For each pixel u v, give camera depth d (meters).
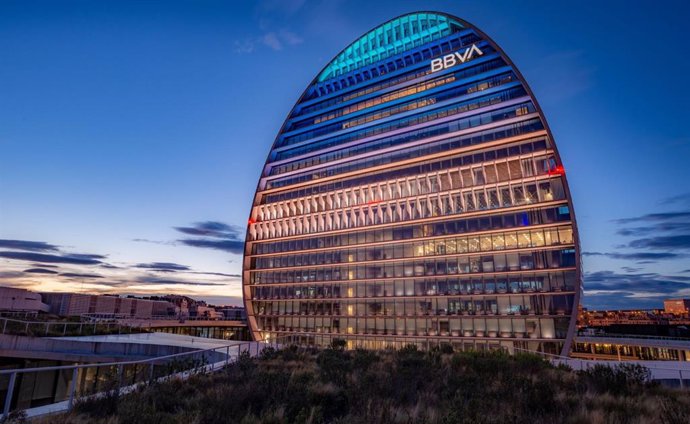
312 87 92.75
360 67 84.94
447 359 18.36
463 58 69.69
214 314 143.38
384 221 68.50
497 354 19.42
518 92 61.81
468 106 65.69
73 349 28.03
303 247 75.81
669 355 53.06
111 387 10.17
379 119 74.88
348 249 70.19
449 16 76.94
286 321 73.69
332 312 68.62
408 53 78.12
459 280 58.62
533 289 52.91
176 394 10.39
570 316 50.00
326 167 79.25
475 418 7.33
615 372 12.72
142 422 7.71
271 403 8.76
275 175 85.94
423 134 68.75
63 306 93.69
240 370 14.30
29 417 8.27
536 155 57.09
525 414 7.91
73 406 8.96
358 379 11.70
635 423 7.42
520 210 55.97
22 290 85.19
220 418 7.90
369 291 65.81
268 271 79.00
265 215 84.75
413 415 7.64
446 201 63.28
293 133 88.69
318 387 9.95
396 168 70.38
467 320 56.69
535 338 51.53
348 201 74.12
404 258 63.50
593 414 7.57
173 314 122.56
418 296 61.12
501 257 56.03
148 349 27.28
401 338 60.22
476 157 62.66
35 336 30.36
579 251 50.81
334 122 82.62
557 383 11.71
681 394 10.88
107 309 100.25
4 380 25.05
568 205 52.66
